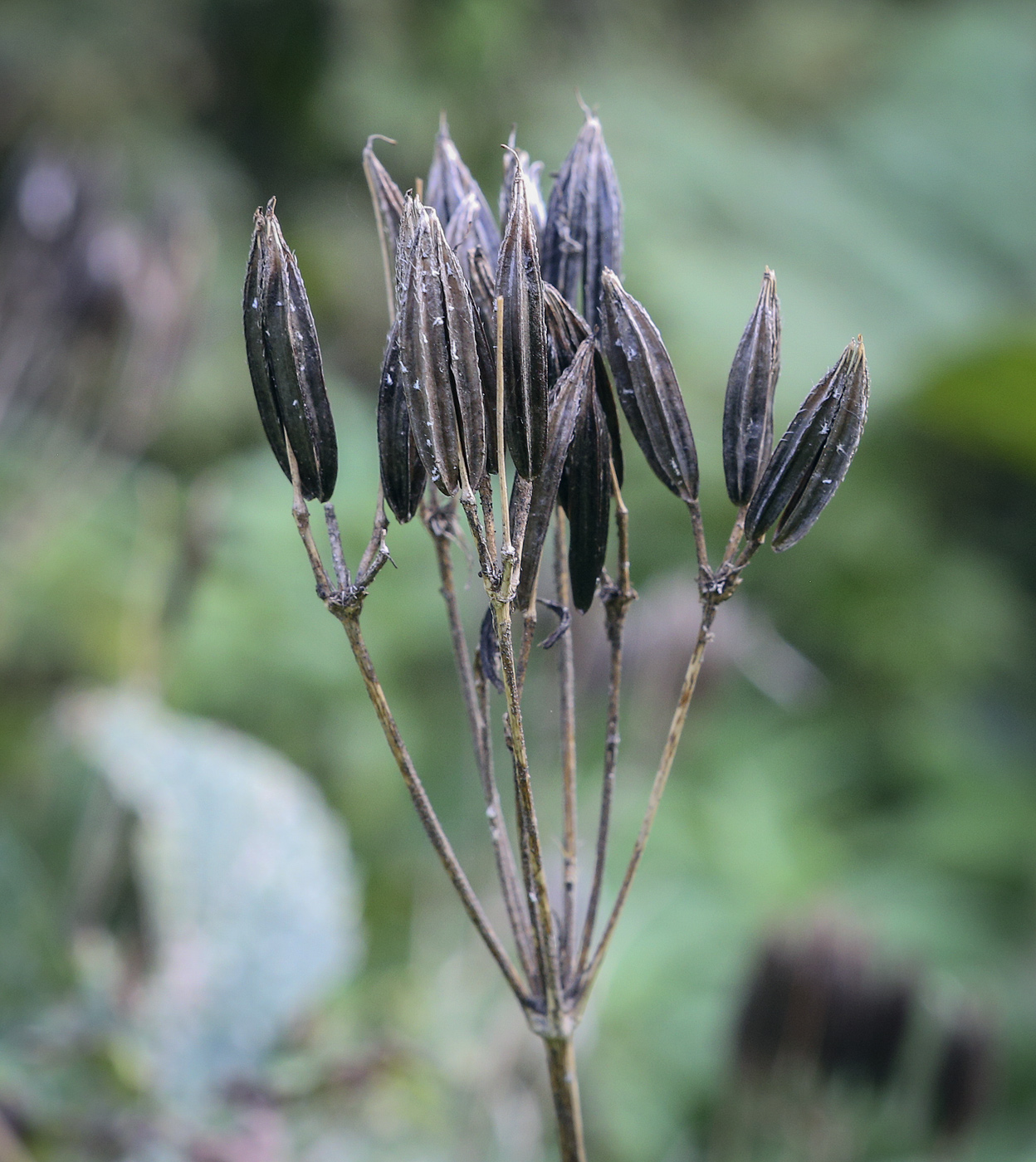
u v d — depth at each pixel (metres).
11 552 0.64
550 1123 0.57
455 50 1.48
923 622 1.31
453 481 0.27
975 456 1.51
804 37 1.97
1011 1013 0.91
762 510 0.28
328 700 0.82
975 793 1.18
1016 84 1.86
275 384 0.27
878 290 1.68
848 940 0.48
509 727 0.28
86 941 0.47
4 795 0.62
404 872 0.76
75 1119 0.40
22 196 0.55
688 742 0.63
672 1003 0.73
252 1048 0.43
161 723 0.51
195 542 0.59
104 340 0.56
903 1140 0.64
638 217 1.52
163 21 1.41
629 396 0.28
